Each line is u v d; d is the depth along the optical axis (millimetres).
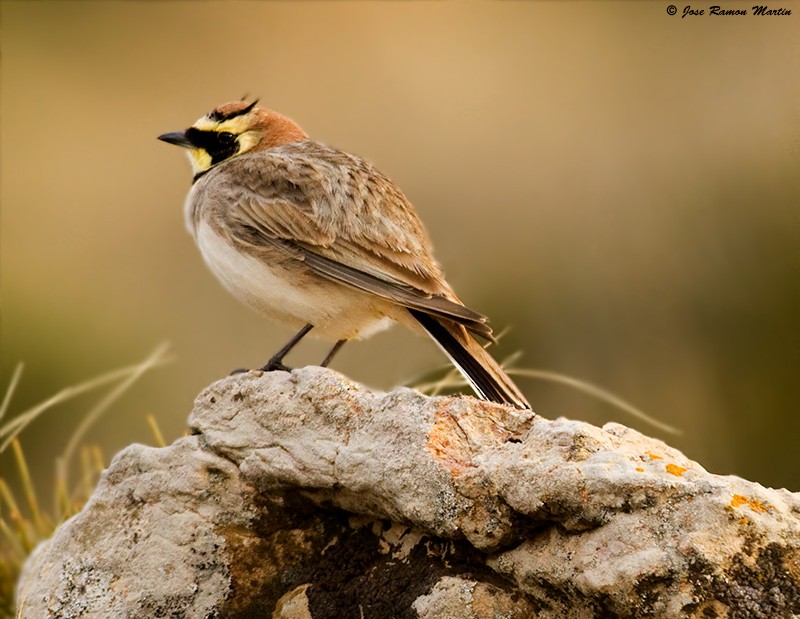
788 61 17047
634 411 8812
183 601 6863
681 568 5562
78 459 13469
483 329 8188
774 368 14023
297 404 6805
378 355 12375
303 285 8977
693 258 15359
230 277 9195
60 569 7051
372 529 6738
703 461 13234
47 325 15289
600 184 16406
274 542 6902
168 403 14461
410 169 17156
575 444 6020
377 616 6492
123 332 15406
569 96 17328
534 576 5988
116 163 17391
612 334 14789
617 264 15492
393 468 6324
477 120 17391
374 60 17859
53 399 9445
